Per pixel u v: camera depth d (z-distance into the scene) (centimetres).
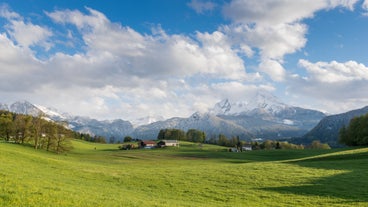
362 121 16612
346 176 5312
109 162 11962
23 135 14012
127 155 16662
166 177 5481
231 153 18350
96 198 2953
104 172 5884
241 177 5428
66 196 2756
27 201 2342
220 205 3541
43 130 13850
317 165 6738
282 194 4188
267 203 3744
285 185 4762
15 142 14288
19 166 4994
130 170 6481
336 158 8331
